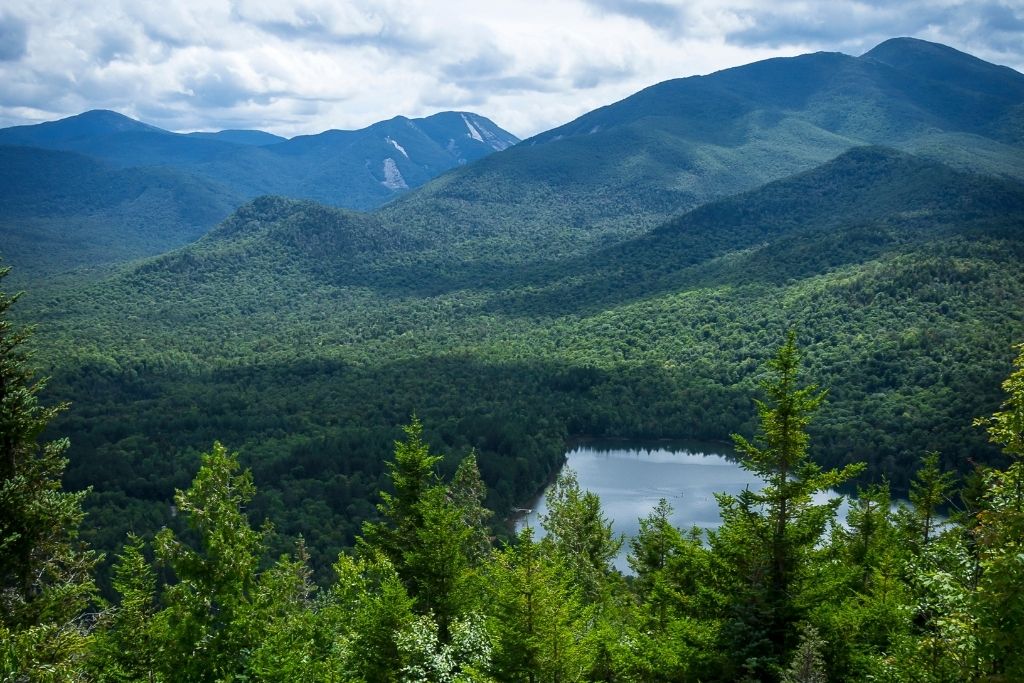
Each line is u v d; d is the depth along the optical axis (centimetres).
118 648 3059
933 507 4566
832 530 4672
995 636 1819
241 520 3309
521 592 2728
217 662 3058
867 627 2930
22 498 2759
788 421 2756
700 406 18775
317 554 10531
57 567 2908
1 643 2131
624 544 10662
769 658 2636
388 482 13650
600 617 3822
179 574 3170
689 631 2786
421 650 3111
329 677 2753
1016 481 2128
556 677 2708
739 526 2830
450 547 3497
